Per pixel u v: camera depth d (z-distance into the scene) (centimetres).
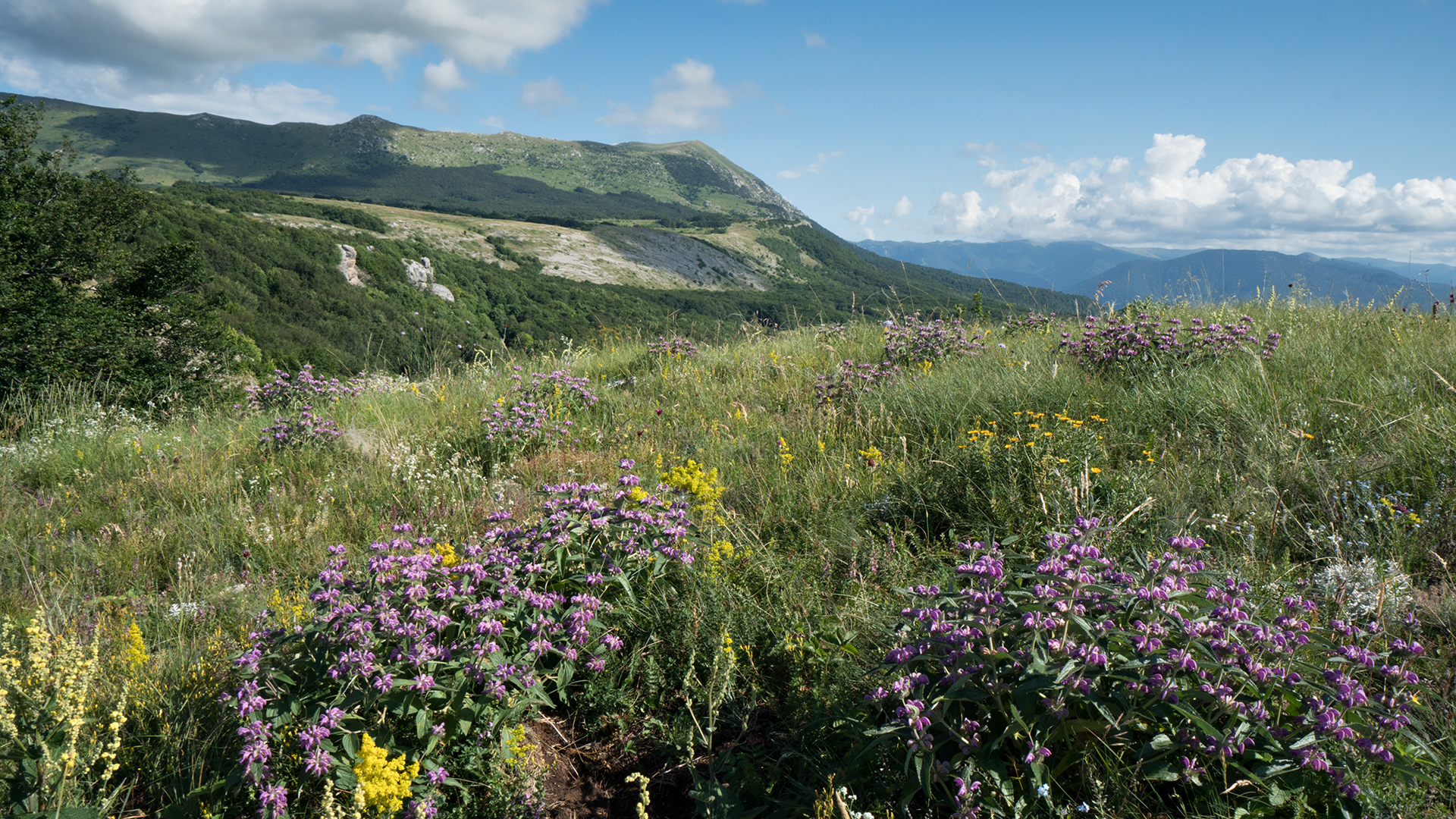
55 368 1677
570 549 308
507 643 262
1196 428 433
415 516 493
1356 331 610
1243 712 181
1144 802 186
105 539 489
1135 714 191
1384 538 299
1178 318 698
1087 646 188
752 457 524
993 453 418
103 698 269
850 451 502
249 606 372
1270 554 307
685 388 765
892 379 633
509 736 234
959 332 764
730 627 286
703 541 342
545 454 607
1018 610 206
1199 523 333
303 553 446
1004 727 199
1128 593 204
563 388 733
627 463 366
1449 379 436
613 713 269
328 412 827
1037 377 557
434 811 208
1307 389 458
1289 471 359
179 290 2297
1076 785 196
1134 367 562
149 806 226
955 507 392
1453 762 184
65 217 2102
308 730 211
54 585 414
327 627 237
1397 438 373
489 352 1040
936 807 197
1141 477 371
